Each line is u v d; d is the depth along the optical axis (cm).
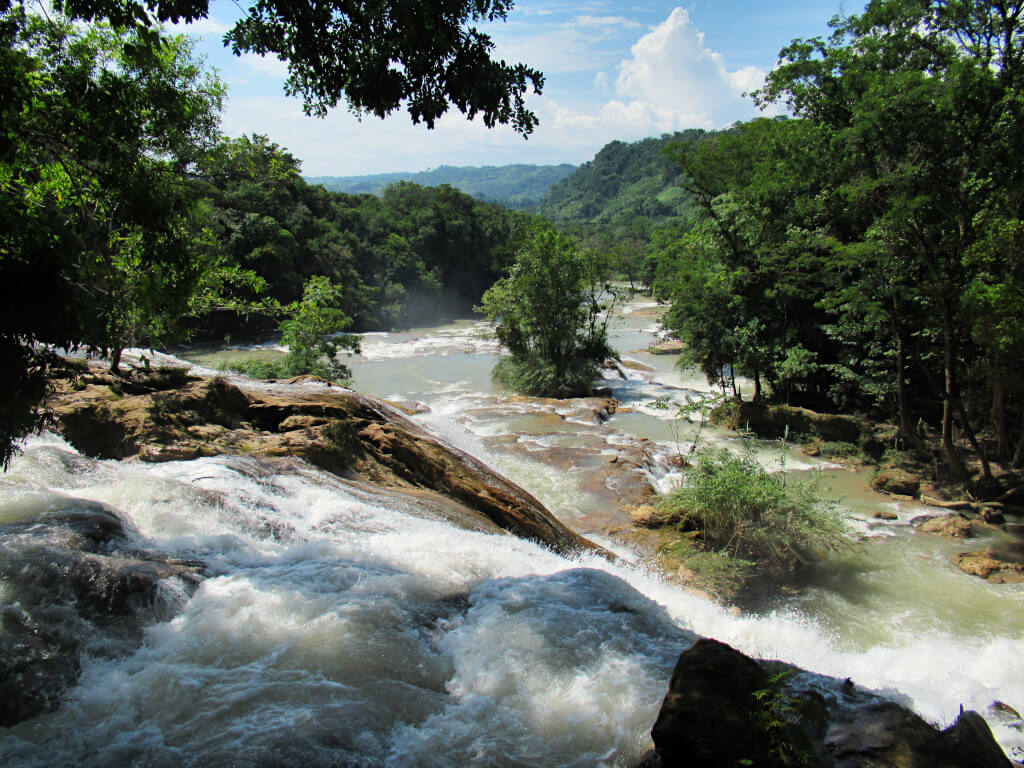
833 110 2267
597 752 458
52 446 868
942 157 1695
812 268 2366
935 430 2131
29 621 517
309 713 467
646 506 1534
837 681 491
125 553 652
